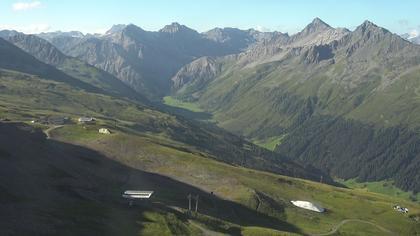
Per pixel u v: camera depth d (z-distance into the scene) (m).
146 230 115.94
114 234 108.56
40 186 127.19
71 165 171.00
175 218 131.00
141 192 148.25
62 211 112.81
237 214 180.50
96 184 157.25
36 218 103.69
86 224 109.19
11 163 135.50
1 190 112.75
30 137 178.50
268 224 179.88
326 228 191.88
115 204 131.88
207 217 142.88
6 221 97.56
